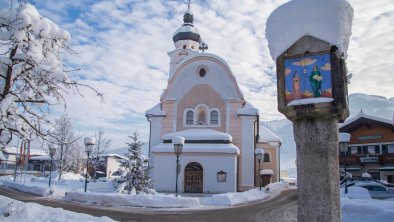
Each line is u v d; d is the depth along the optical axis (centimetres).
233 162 3344
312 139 370
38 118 977
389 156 3841
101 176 6750
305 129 374
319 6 366
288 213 1922
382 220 1180
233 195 2517
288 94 381
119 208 1978
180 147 2361
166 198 2159
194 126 3878
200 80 3978
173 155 3428
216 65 3975
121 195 2159
